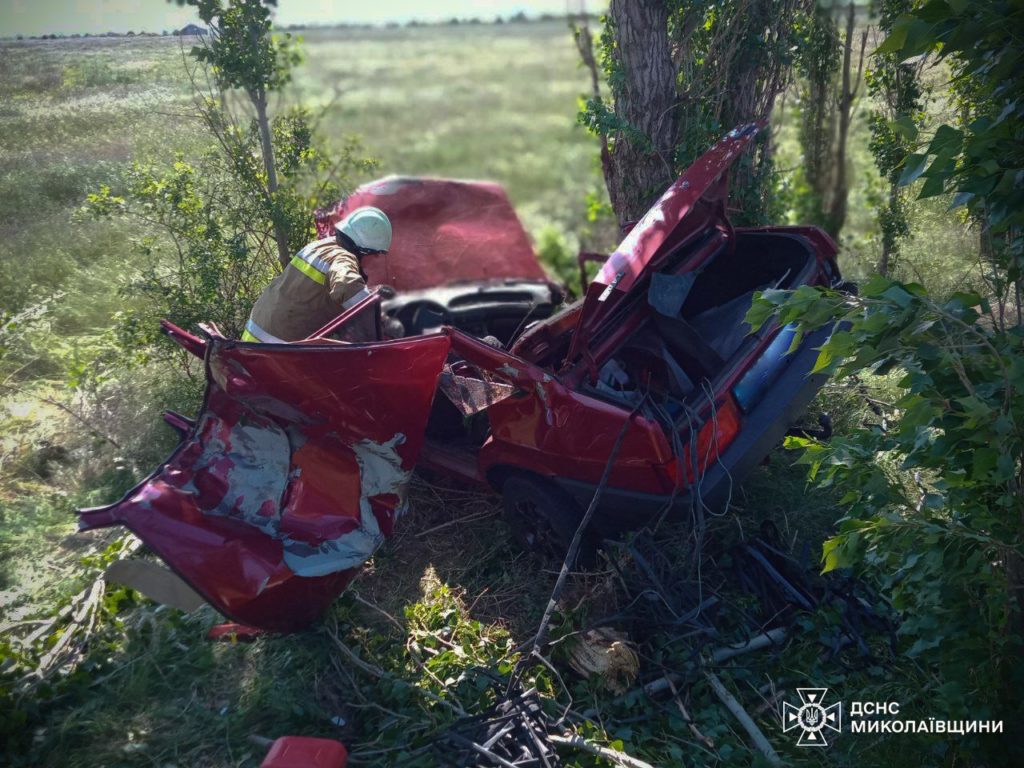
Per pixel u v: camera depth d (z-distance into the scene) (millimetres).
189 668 3834
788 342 4316
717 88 5992
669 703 3605
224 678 3787
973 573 2949
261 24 5738
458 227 6777
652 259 4617
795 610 3938
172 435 5543
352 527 3883
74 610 4152
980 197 2791
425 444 5219
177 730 3520
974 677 3074
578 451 4113
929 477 4527
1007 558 2936
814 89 7441
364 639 4020
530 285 6656
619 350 4738
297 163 6137
